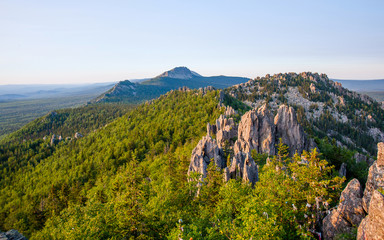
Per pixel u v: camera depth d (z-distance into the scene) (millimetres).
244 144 93750
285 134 96438
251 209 30203
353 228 26359
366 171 75375
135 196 42562
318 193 31156
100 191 84938
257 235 25797
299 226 29625
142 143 176625
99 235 36688
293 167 38062
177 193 52000
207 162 84188
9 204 135625
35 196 135875
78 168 160625
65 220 45906
